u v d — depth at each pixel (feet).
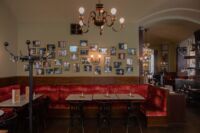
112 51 23.77
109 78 23.67
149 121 18.54
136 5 21.43
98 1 20.52
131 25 23.95
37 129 16.57
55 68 23.52
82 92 22.00
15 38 22.70
